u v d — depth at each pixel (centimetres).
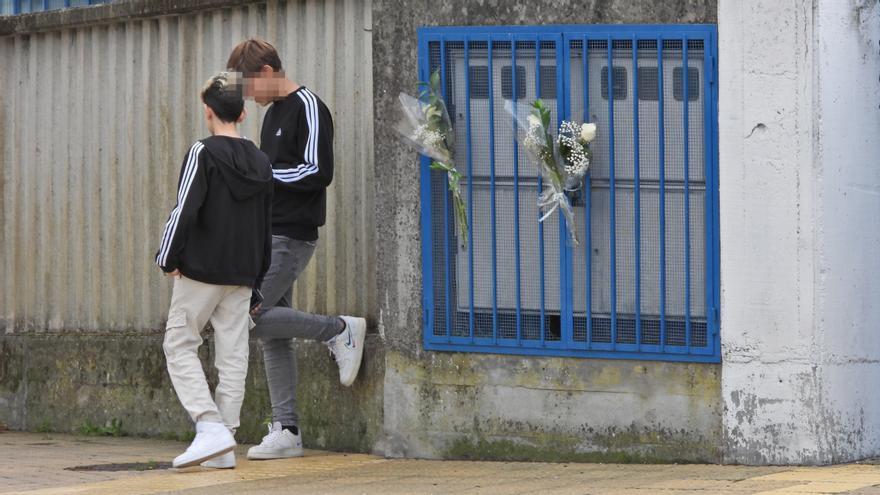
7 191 2120
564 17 1520
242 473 1505
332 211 1772
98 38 2012
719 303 1457
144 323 1977
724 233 1444
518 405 1555
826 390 1419
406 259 1612
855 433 1459
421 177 1594
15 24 2077
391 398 1625
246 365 1549
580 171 1496
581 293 1526
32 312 2095
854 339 1455
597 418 1516
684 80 1462
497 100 1557
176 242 1471
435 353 1597
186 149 1927
